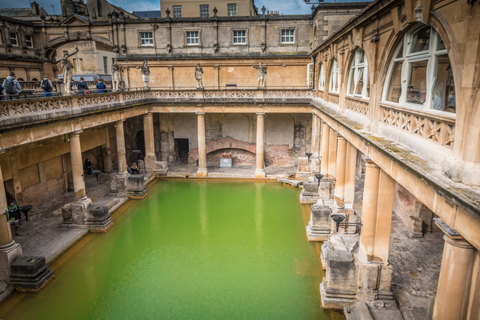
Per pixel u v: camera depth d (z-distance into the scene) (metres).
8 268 12.66
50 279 13.36
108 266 14.67
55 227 17.62
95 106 18.53
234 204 21.91
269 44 28.59
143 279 13.68
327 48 18.42
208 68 29.58
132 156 30.89
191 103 26.28
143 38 29.89
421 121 7.11
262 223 18.91
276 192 24.08
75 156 17.30
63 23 30.83
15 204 16.78
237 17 28.23
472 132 5.16
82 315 11.59
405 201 16.80
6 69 28.47
